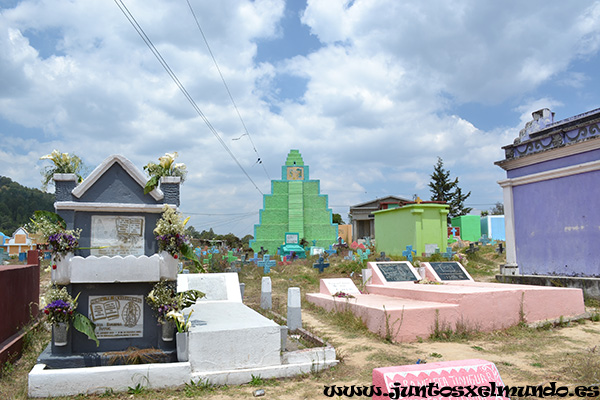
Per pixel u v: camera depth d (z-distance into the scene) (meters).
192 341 6.20
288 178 43.31
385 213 28.23
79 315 6.21
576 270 13.00
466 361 3.75
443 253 21.69
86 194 6.53
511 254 15.35
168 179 6.77
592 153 12.67
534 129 14.74
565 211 13.45
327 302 11.91
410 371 3.47
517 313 9.63
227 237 57.19
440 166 53.84
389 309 8.71
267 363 6.50
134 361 6.22
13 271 8.05
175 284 6.62
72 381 5.64
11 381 6.41
